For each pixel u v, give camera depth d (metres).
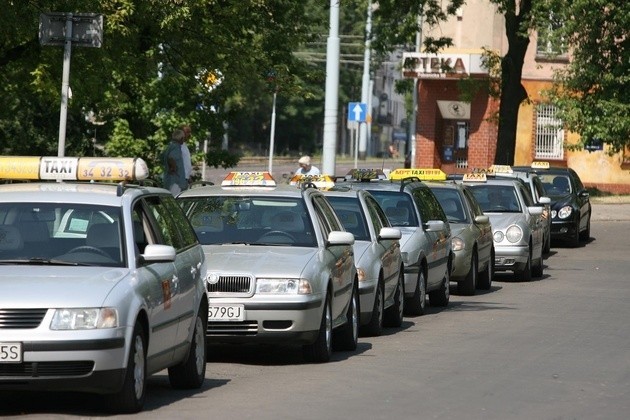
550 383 31.06
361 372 32.81
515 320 46.97
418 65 135.50
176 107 78.75
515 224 64.00
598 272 71.12
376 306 40.94
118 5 56.16
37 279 24.98
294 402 27.53
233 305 33.19
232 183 38.47
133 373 25.20
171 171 61.97
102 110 74.50
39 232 26.95
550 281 65.62
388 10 106.38
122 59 58.91
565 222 87.00
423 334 42.25
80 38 42.19
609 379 31.98
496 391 29.56
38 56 56.62
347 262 37.47
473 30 137.00
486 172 73.50
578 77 110.44
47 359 24.00
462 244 55.69
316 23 77.88
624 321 47.12
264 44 72.88
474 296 57.06
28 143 82.81
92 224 27.08
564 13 104.94
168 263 28.08
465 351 37.56
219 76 68.62
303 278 33.56
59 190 28.03
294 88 72.31
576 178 92.50
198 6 61.06
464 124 142.75
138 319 25.44
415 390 29.55
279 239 36.38
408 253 46.84
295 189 38.06
